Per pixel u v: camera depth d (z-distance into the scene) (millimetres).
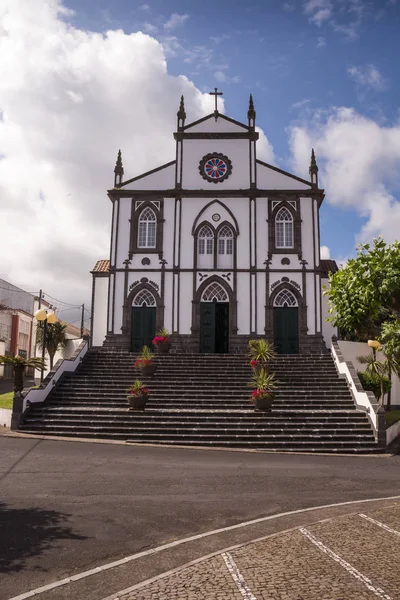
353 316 23750
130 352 26203
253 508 8914
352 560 6340
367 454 15219
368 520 8156
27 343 51219
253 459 13711
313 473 12031
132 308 27641
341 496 9898
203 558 6422
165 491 9898
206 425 16594
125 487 10094
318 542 7047
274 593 5352
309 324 26828
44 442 14867
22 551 6645
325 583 5613
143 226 28312
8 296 52031
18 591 5457
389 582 5645
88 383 20688
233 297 27156
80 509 8570
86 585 5637
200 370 22219
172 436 15953
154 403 18844
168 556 6566
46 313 21719
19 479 10469
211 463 12867
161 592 5398
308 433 16281
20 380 18453
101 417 17109
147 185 28516
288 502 9359
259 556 6480
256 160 28438
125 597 5289
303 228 27734
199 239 27969
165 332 25891
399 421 19406
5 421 17391
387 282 19375
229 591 5406
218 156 28484
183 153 28641
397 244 20344
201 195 28141
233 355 23812
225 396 19359
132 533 7465
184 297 27328
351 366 20359
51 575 5910
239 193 28016
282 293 27391
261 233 27766
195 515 8422
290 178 28188
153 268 27625
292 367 22531
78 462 12289
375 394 21672
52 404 18812
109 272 27844
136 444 15227
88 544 6965
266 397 17547
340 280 24422
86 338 24500
